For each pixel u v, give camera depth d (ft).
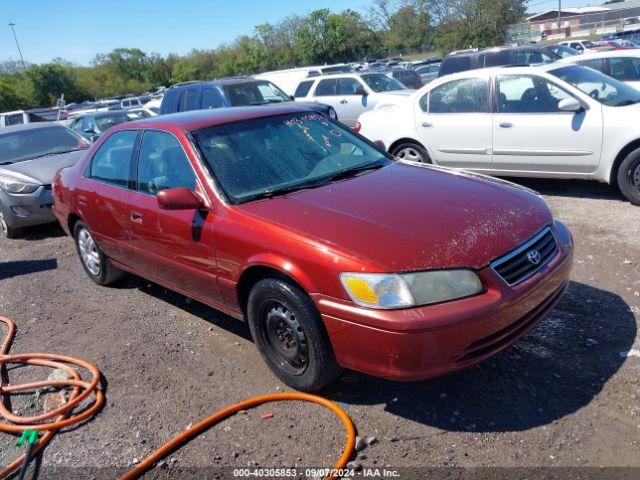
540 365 11.60
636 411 10.02
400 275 9.48
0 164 27.58
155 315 16.03
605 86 23.18
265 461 9.78
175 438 10.42
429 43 165.89
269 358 11.93
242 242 11.41
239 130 14.02
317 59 163.12
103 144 16.80
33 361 13.84
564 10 235.40
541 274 10.58
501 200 11.84
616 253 16.87
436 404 10.80
